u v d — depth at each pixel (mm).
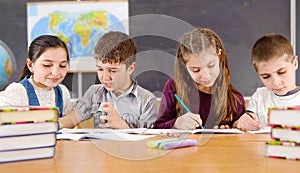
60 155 756
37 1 2637
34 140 706
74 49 2596
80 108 990
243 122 1306
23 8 2650
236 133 1101
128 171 600
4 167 645
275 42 1491
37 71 1479
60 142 944
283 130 688
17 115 693
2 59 2658
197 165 642
